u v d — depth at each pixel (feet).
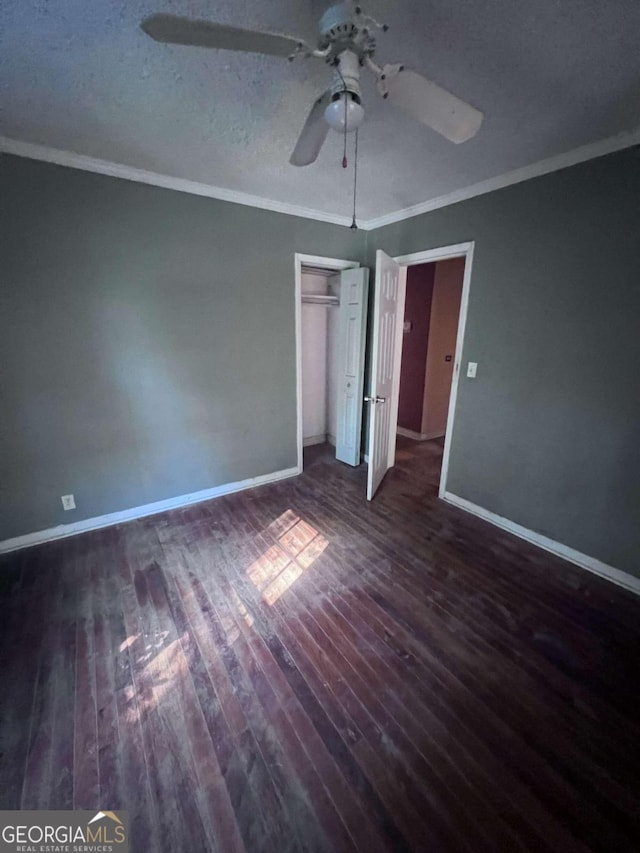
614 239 6.00
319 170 7.22
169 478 9.21
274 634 5.52
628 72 4.33
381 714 4.40
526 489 7.90
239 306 9.28
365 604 6.13
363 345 11.26
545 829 3.39
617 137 5.70
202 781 3.74
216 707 4.46
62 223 6.81
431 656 5.17
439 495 10.00
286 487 10.64
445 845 3.27
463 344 8.69
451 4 3.41
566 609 6.05
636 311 5.92
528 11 3.48
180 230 8.05
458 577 6.81
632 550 6.43
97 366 7.70
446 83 4.58
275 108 5.16
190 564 7.15
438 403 14.93
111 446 8.24
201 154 6.59
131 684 4.74
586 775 3.80
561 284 6.75
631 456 6.26
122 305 7.72
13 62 4.17
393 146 6.17
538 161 6.66
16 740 4.09
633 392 6.11
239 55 4.09
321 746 4.06
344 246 10.93
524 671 4.95
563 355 6.92
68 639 5.41
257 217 9.06
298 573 6.89
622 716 4.38
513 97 4.83
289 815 3.48
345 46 3.19
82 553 7.47
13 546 7.51
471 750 4.02
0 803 3.57
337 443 12.75
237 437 10.07
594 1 3.34
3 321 6.65
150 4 3.45
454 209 8.45
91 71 4.36
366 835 3.34
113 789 3.67
